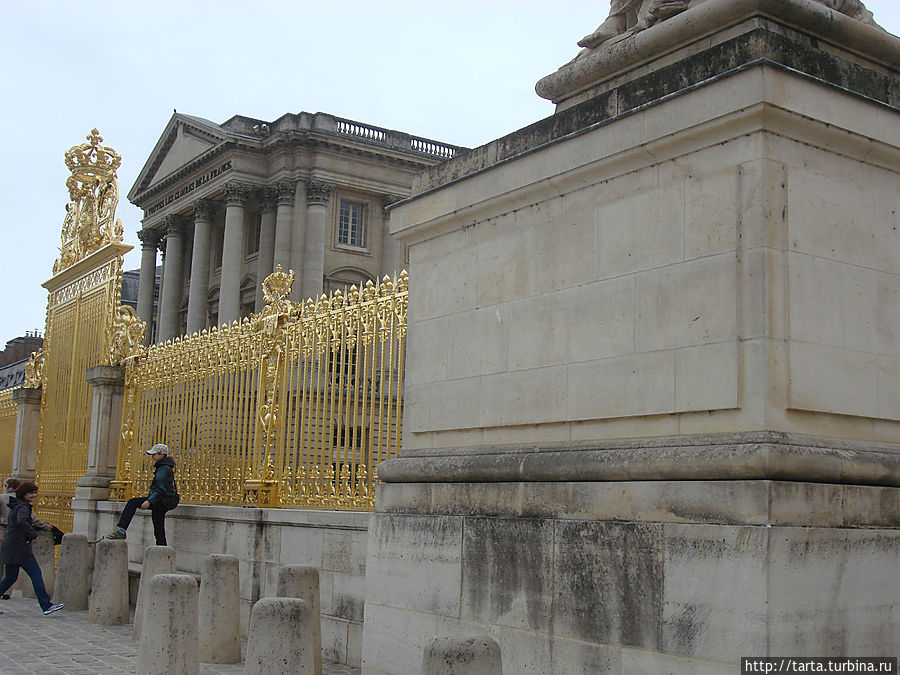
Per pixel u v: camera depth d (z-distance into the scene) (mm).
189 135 63969
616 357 6984
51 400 20844
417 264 9016
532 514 7215
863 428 6449
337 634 10297
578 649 6660
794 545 5691
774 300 6109
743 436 6012
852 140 6562
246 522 12289
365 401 11109
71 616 14055
